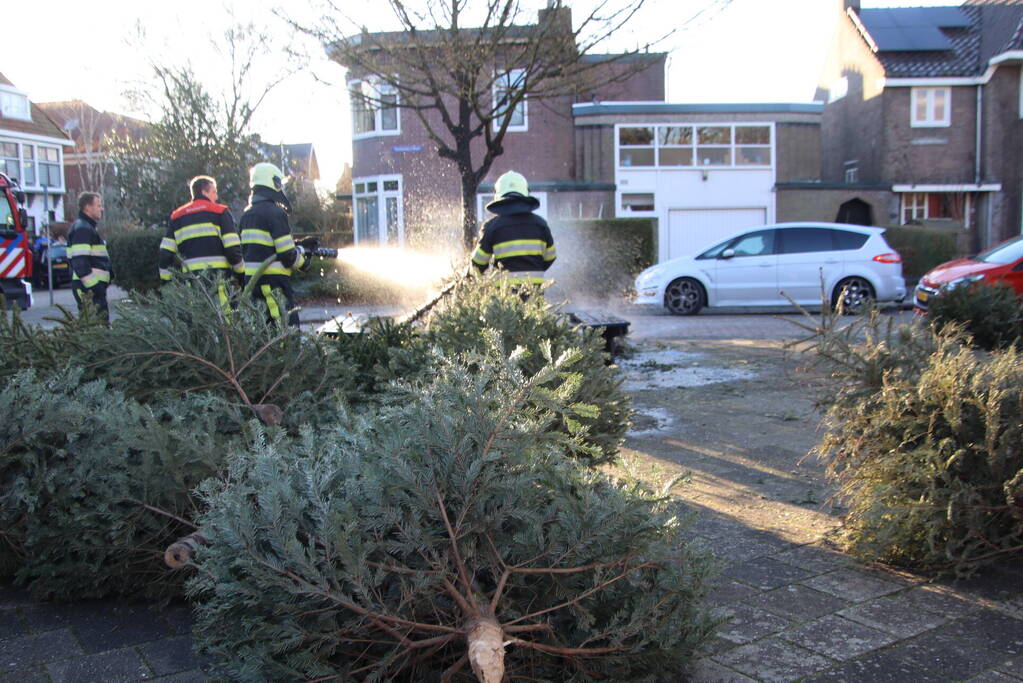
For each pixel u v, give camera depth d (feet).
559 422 12.50
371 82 41.34
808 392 22.74
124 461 10.66
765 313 54.75
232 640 8.05
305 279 65.21
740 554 12.87
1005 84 95.91
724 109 92.58
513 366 8.71
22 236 55.47
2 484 10.99
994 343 26.71
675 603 8.36
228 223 25.25
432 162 91.09
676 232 94.17
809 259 52.75
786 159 94.27
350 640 7.72
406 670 8.32
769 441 19.95
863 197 95.76
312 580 7.33
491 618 7.68
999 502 11.80
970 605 11.10
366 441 8.18
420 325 19.34
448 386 8.28
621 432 14.07
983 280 28.45
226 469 10.50
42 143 144.77
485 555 7.98
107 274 32.27
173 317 12.46
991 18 101.96
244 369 12.69
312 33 38.06
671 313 54.60
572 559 8.02
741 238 54.03
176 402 11.74
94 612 11.28
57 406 11.09
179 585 11.29
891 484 12.37
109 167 96.63
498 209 21.25
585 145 92.84
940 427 12.26
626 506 8.07
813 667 9.53
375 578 7.44
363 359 15.88
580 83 39.58
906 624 10.57
